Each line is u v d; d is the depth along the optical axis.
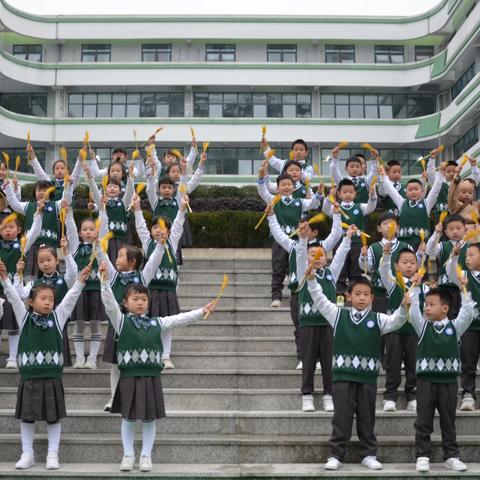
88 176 8.43
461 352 6.93
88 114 34.34
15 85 33.53
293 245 7.55
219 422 6.58
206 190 16.08
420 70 33.50
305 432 6.55
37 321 5.97
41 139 32.53
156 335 5.97
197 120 32.75
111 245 8.85
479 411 6.71
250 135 32.78
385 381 7.38
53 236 9.04
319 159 33.38
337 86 33.94
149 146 9.71
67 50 35.62
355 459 6.13
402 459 6.17
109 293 5.91
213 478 5.65
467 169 26.48
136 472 5.70
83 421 6.58
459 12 31.75
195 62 34.25
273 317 9.16
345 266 9.23
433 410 5.94
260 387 7.36
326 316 6.16
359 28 35.06
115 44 35.69
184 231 9.73
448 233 7.81
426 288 7.13
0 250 8.12
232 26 35.16
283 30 35.16
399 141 32.69
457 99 29.61
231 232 12.88
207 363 7.86
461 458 6.18
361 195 10.18
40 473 5.66
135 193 7.84
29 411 5.85
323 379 6.77
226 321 8.97
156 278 7.56
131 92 34.50
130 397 5.79
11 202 9.14
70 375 7.39
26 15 34.41
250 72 33.75
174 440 6.17
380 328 6.05
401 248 7.77
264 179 8.99
